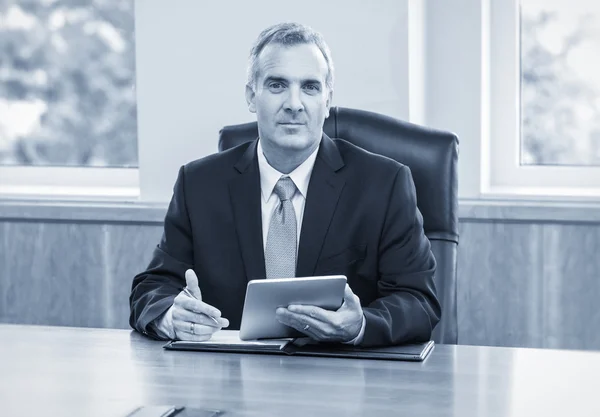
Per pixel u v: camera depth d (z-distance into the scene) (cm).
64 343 222
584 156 366
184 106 366
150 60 368
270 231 241
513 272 348
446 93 358
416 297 227
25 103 422
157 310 225
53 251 391
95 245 385
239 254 243
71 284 390
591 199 344
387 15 342
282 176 243
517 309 349
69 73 417
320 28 350
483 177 362
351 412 163
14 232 394
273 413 163
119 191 402
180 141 368
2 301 398
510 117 370
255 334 212
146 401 173
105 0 411
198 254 246
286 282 202
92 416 164
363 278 240
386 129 258
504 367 193
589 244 340
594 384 179
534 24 365
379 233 239
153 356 207
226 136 269
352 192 241
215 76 362
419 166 253
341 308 207
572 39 362
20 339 227
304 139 234
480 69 354
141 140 372
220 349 210
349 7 346
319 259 238
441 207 251
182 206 251
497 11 366
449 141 254
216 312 214
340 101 349
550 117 368
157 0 365
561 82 365
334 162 244
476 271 352
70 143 420
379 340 209
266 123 234
